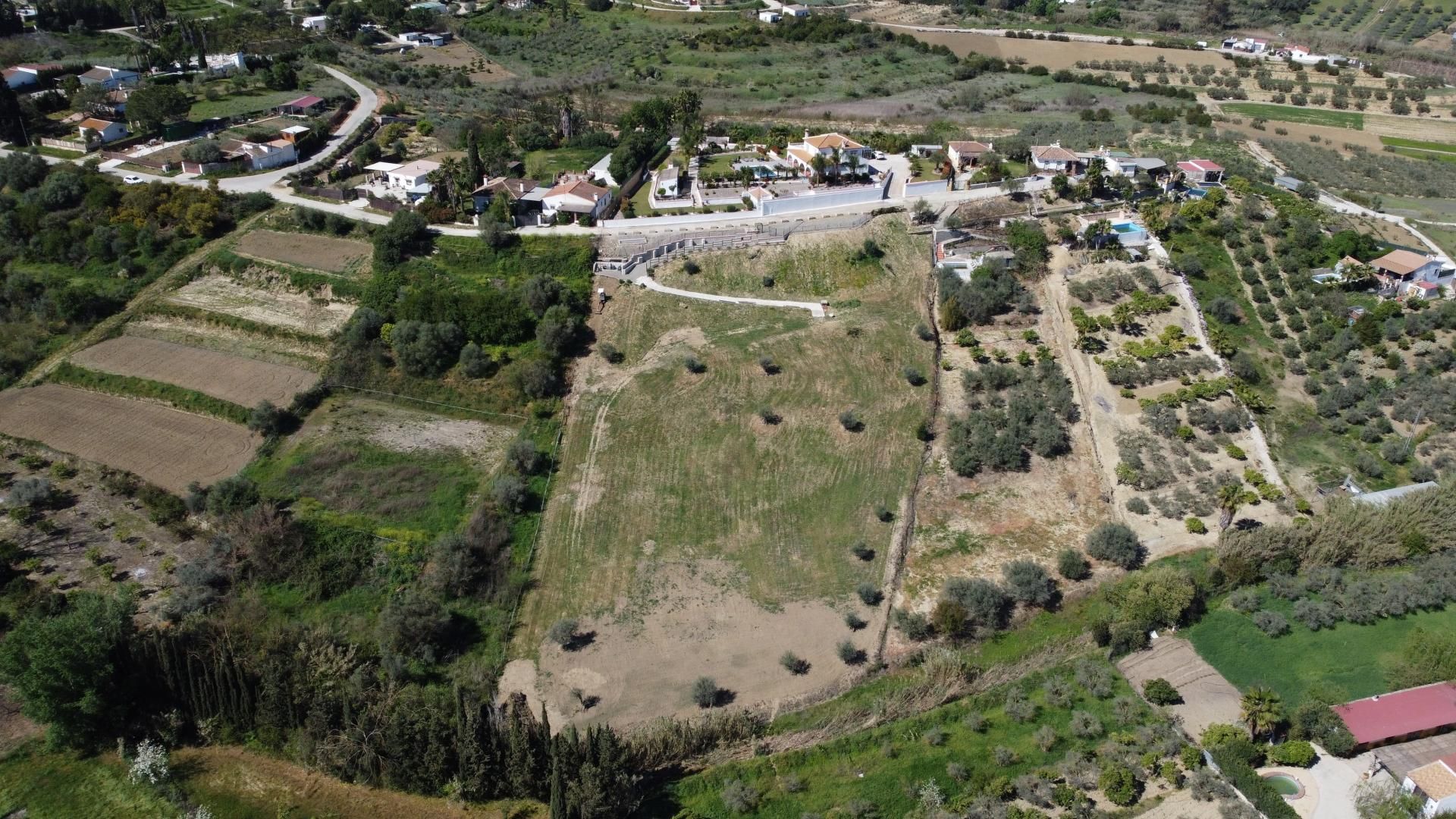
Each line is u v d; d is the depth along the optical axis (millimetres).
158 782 66062
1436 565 85438
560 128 160125
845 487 92938
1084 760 67562
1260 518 91375
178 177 136375
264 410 95562
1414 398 105812
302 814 64750
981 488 94000
